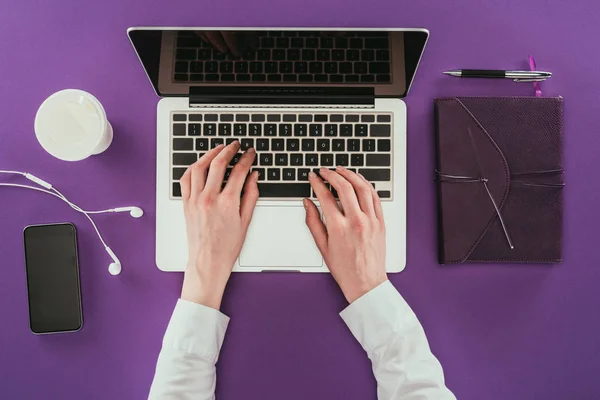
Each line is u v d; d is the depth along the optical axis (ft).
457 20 2.78
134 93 2.76
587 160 2.79
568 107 2.81
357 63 2.55
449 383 2.74
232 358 2.72
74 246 2.71
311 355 2.73
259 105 2.65
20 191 2.76
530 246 2.66
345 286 2.59
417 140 2.76
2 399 2.73
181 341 2.44
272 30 2.42
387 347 2.46
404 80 2.58
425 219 2.75
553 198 2.67
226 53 2.53
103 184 2.76
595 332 2.76
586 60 2.80
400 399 2.38
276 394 2.73
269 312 2.73
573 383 2.75
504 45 2.79
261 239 2.65
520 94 2.78
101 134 2.50
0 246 2.75
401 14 2.78
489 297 2.75
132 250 2.75
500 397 2.75
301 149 2.65
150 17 2.77
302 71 2.56
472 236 2.66
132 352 2.73
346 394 2.72
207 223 2.56
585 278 2.77
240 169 2.60
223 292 2.68
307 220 2.62
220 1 2.77
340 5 2.77
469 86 2.78
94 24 2.76
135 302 2.73
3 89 2.77
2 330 2.74
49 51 2.76
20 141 2.77
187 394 2.40
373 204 2.60
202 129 2.65
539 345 2.75
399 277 2.74
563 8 2.79
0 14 2.75
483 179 2.65
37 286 2.71
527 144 2.66
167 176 2.66
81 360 2.73
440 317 2.74
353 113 2.65
